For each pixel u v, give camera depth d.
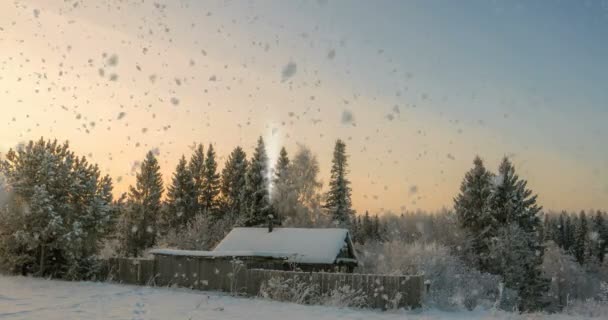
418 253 28.78
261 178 54.03
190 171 62.66
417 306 19.88
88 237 28.28
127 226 54.69
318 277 21.75
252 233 34.44
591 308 22.39
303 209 47.53
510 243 42.28
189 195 61.31
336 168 54.31
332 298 20.27
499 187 47.56
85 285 23.66
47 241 27.14
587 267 66.88
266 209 51.50
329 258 29.67
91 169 29.08
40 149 27.62
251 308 17.06
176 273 26.31
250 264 26.38
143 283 27.23
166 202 60.66
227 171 65.56
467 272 29.81
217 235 50.38
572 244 77.56
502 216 47.09
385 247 31.94
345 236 33.19
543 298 42.81
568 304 25.72
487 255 44.31
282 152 55.50
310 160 48.47
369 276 20.77
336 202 53.88
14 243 26.56
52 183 27.33
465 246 45.22
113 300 17.33
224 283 24.64
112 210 29.72
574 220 82.00
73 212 27.88
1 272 26.70
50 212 26.30
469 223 48.19
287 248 31.39
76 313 13.45
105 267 28.50
